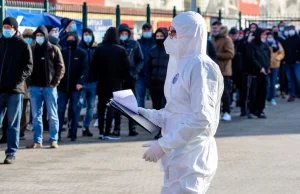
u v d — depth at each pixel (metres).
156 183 10.32
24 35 14.87
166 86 5.98
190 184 5.61
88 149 13.79
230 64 18.89
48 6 20.19
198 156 5.62
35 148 13.85
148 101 24.38
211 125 5.54
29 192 9.73
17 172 11.25
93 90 15.74
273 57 23.58
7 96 11.95
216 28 18.78
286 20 31.83
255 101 19.77
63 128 17.12
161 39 15.16
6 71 11.81
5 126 14.62
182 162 5.61
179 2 34.72
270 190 9.84
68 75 14.67
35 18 18.52
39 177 10.82
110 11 23.53
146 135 16.12
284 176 10.88
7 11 18.08
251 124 18.22
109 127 15.23
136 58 15.78
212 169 5.73
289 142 14.77
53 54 13.62
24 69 11.88
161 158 5.80
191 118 5.47
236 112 21.45
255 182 10.40
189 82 5.56
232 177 10.77
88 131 15.90
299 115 20.52
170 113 5.78
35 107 13.80
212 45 17.22
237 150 13.55
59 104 14.78
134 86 15.88
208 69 5.54
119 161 12.33
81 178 10.75
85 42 15.80
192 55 5.67
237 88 20.55
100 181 10.51
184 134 5.48
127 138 15.57
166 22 26.56
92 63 15.01
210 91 5.51
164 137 5.54
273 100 23.91
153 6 32.44
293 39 24.61
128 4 30.67
